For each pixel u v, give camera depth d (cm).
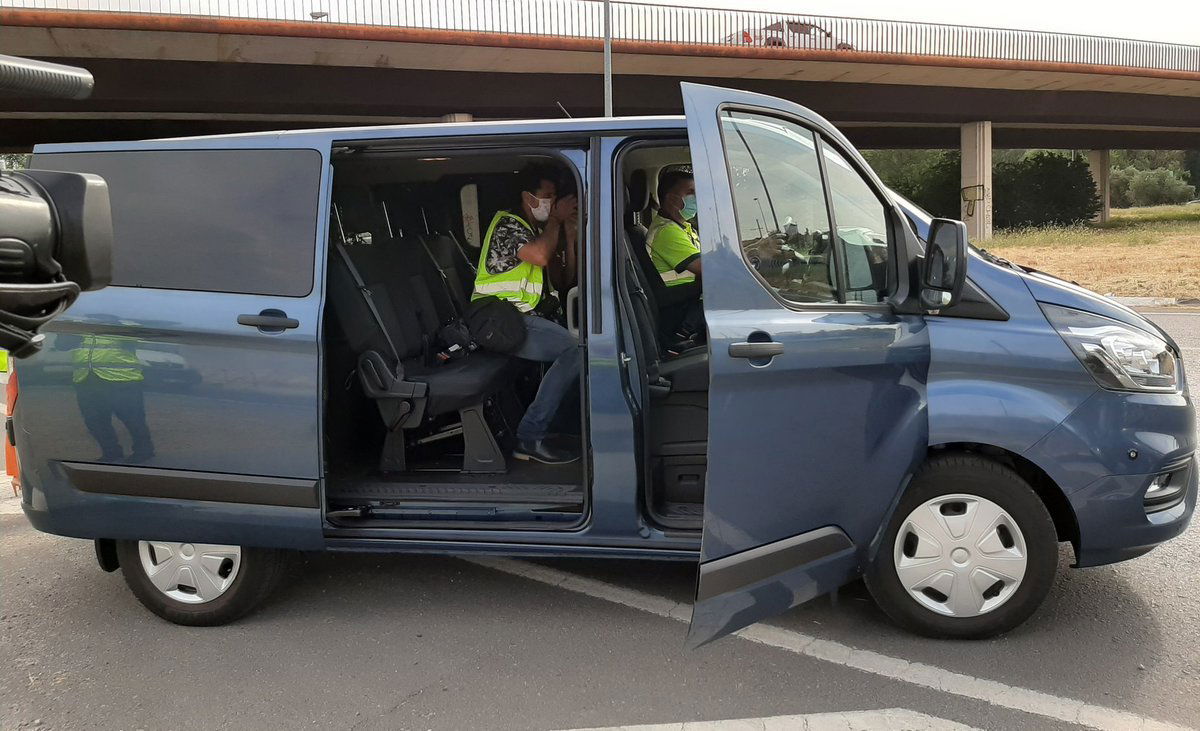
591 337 331
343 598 393
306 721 295
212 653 345
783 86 3045
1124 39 3269
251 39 2147
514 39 2327
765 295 303
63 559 450
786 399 301
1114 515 321
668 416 362
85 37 2036
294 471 341
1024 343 324
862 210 339
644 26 2528
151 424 347
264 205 348
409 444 421
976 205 3566
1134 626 346
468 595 392
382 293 414
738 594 300
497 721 292
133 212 354
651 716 292
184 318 343
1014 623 330
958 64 2953
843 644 337
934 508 331
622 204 341
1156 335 337
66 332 351
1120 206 7181
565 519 354
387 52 2311
